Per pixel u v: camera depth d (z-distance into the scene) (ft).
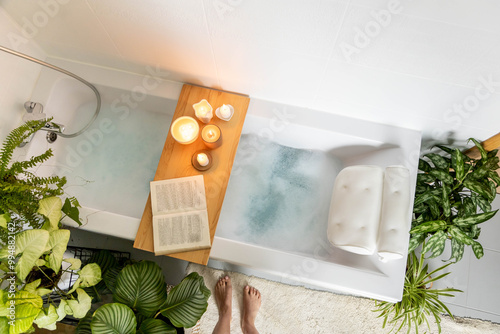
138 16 4.47
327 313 6.64
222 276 6.75
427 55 3.91
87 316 4.50
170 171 5.28
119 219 5.14
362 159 5.90
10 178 4.03
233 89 5.74
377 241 4.98
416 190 5.55
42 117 5.19
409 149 5.39
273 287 6.75
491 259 6.67
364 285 4.93
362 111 5.40
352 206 5.21
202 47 4.79
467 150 5.73
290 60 4.60
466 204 5.21
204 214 5.05
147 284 4.56
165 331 4.36
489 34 3.41
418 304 5.61
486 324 6.40
